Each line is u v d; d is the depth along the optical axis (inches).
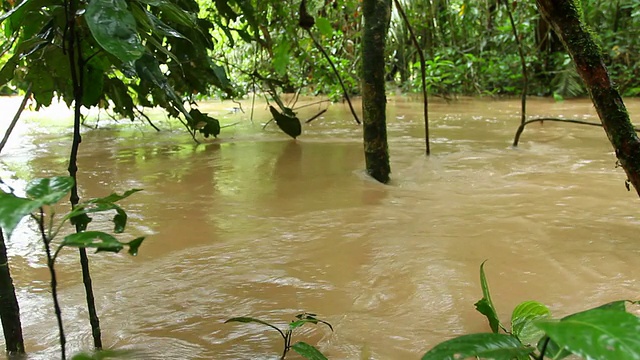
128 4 55.9
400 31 372.8
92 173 135.8
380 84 123.4
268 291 71.2
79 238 37.5
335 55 310.0
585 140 173.9
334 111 272.7
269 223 97.0
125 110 135.5
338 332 61.1
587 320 30.1
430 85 339.9
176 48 133.0
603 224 93.8
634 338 28.2
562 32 70.1
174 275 76.2
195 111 169.2
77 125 51.6
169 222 98.2
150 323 63.2
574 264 78.0
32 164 147.3
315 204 108.1
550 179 124.4
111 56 64.1
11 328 55.1
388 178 126.2
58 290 71.7
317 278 74.9
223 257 82.1
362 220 97.8
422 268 77.4
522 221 95.7
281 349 57.9
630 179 68.9
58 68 66.7
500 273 75.5
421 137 185.0
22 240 90.4
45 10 66.1
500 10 353.7
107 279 75.2
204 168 140.5
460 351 34.9
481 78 354.0
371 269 77.2
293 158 151.8
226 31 161.3
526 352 35.1
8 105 307.1
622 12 340.8
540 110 263.3
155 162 148.3
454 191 116.2
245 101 332.5
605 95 68.8
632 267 76.8
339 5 226.5
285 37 192.9
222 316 64.9
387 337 59.9
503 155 151.7
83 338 59.7
